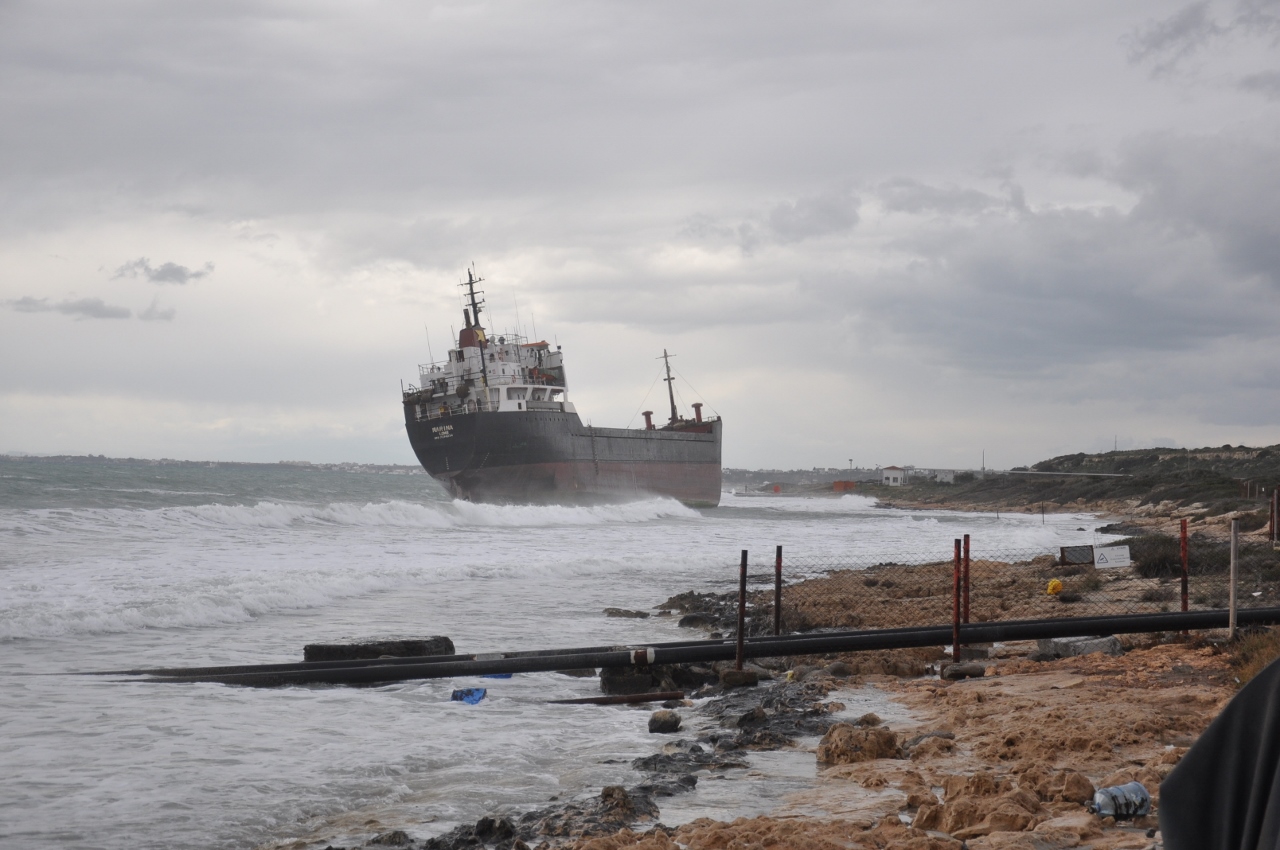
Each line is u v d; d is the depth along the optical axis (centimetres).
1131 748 800
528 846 600
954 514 12125
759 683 1315
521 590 2536
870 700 1141
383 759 867
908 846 553
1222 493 9050
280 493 7506
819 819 646
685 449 10606
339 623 1825
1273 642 1173
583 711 1145
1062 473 18475
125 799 725
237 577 2311
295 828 675
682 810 681
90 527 3494
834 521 8188
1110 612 1873
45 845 623
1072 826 579
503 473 8050
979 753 811
